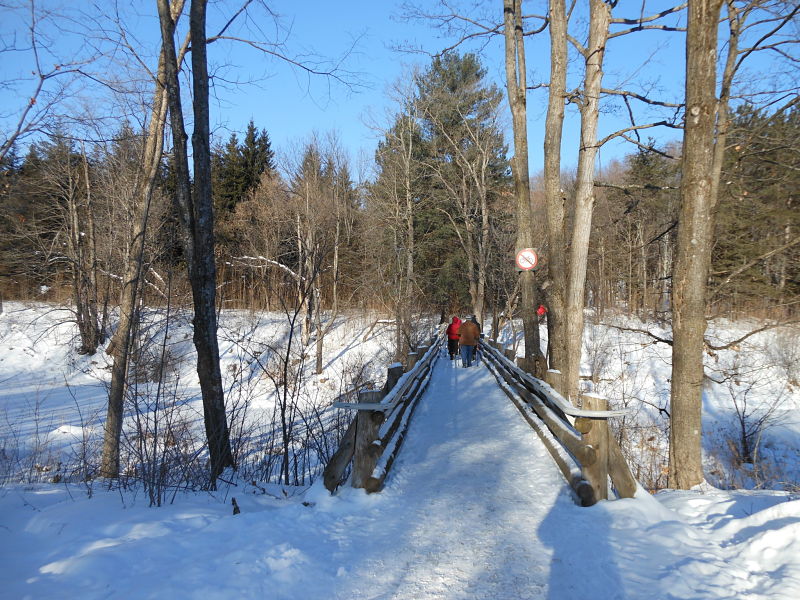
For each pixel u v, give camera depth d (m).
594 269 36.34
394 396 6.48
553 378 7.76
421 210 34.97
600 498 5.12
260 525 4.61
